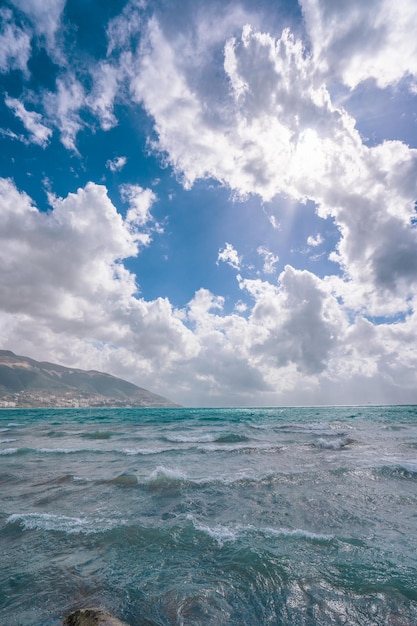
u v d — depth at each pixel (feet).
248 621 12.86
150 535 21.34
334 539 20.29
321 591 14.73
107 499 29.32
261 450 54.54
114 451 55.52
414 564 17.03
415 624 12.52
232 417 169.68
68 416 213.46
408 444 60.90
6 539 21.13
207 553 18.75
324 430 90.68
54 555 18.89
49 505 27.89
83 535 21.53
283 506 26.81
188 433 85.35
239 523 23.29
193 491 31.22
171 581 15.85
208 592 14.88
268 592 14.76
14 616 13.41
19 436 86.48
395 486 32.48
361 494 29.91
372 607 13.55
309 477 35.86
